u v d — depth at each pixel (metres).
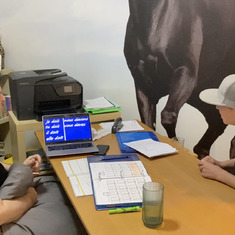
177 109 3.25
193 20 2.98
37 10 3.08
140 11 3.11
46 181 2.18
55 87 2.60
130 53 3.24
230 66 2.97
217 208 1.45
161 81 3.23
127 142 2.18
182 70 3.13
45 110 2.59
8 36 3.11
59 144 2.13
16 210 1.66
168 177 1.73
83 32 3.20
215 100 1.88
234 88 1.77
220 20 2.91
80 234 1.81
